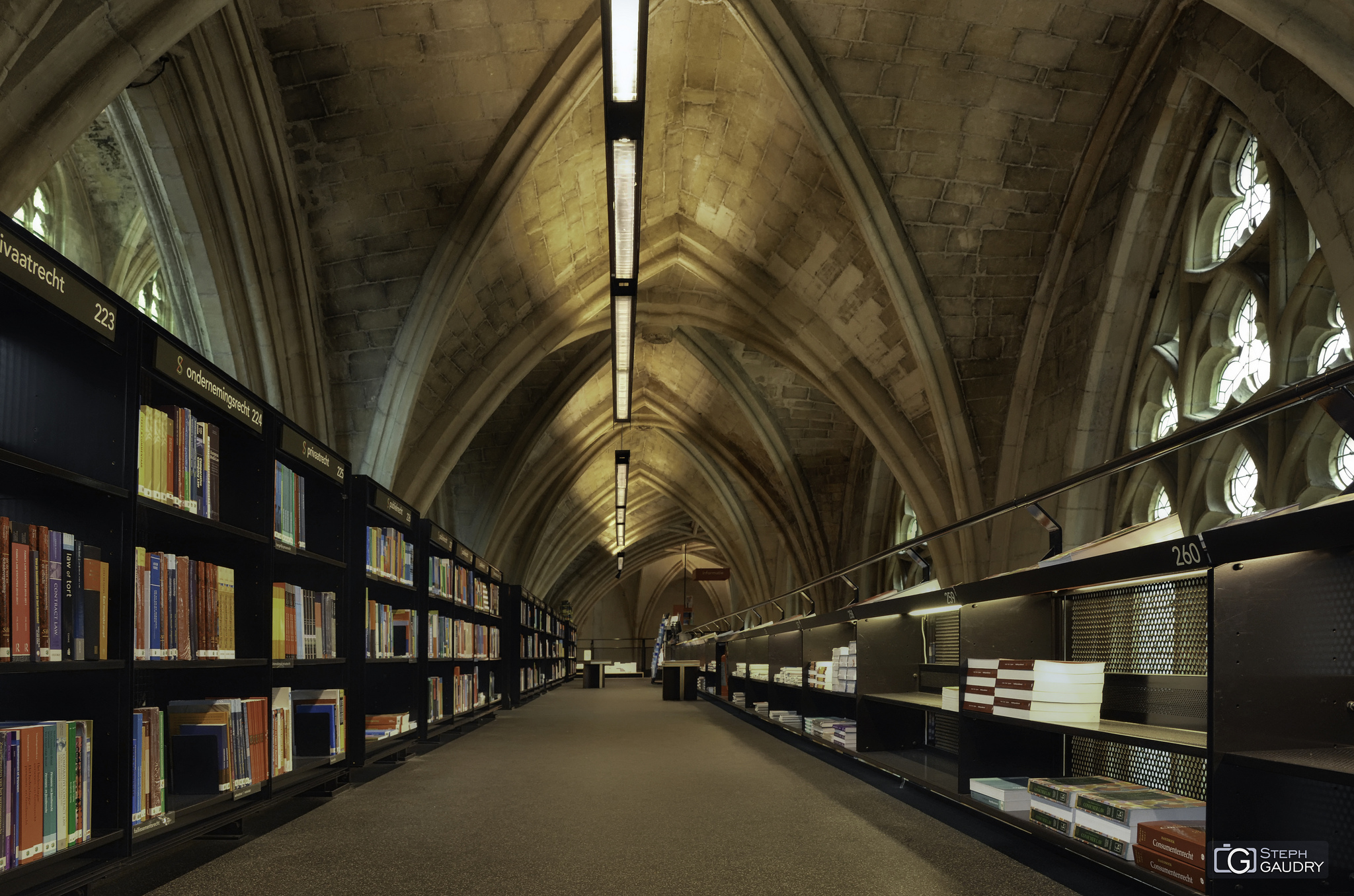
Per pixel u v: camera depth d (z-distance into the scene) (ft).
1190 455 25.89
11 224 7.86
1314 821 7.93
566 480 65.16
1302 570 8.13
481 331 36.81
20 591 8.07
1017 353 35.14
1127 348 30.04
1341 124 19.35
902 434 40.06
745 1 27.66
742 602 86.99
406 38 25.57
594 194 35.42
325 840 13.08
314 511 17.95
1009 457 35.24
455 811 15.56
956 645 19.54
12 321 9.57
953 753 18.69
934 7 26.76
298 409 30.55
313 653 15.66
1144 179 28.12
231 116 25.05
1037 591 11.73
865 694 19.83
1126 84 28.04
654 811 15.56
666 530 105.19
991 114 29.71
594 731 31.86
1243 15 18.78
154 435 10.42
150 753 10.11
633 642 140.56
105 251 40.88
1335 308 20.71
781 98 31.78
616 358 33.78
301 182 28.37
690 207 39.91
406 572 22.70
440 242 30.99
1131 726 11.37
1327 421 20.35
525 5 25.80
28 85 15.03
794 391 56.18
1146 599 12.46
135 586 9.80
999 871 11.22
